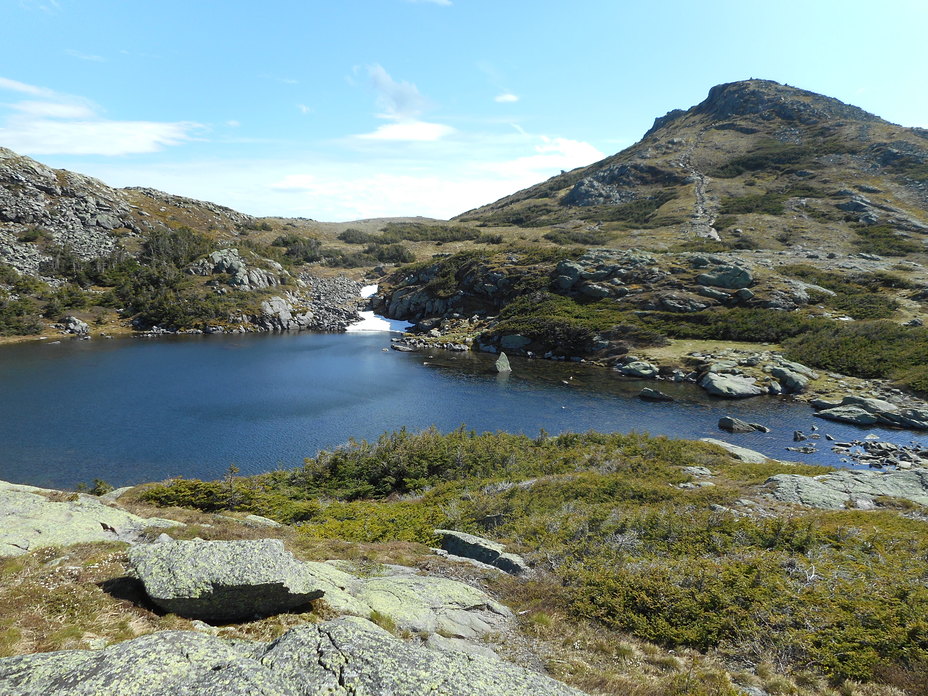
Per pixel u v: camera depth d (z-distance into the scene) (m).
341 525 24.39
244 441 46.25
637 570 17.31
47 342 90.56
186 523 20.67
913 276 95.06
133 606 12.07
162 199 180.88
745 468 33.09
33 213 129.00
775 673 11.99
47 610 11.45
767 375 67.19
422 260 171.75
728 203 163.00
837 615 13.55
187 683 7.64
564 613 15.21
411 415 55.94
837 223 137.25
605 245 141.75
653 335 83.94
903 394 58.56
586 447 38.94
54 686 7.32
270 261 148.00
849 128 196.50
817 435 49.22
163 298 112.50
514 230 196.75
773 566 16.67
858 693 11.11
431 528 23.97
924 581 15.64
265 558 13.34
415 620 13.47
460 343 99.50
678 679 11.49
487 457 37.84
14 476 37.12
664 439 40.22
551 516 24.02
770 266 104.44
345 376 73.69
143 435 46.41
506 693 8.02
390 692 7.68
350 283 160.62
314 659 8.41
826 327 77.12
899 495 26.11
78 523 16.62
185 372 72.06
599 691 11.16
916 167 157.38
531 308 102.75
